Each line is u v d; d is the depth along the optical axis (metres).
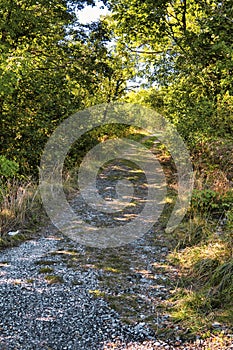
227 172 6.21
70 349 2.47
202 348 2.49
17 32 8.24
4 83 6.40
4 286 3.38
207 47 7.02
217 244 4.02
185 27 8.87
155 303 3.14
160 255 4.29
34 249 4.45
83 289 3.38
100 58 10.64
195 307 3.00
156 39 9.76
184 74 7.41
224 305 3.00
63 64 9.78
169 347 2.51
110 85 14.54
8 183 6.02
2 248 4.45
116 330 2.71
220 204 5.32
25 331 2.67
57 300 3.15
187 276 3.65
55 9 9.07
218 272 3.36
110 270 3.86
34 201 6.06
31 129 8.44
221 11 6.23
